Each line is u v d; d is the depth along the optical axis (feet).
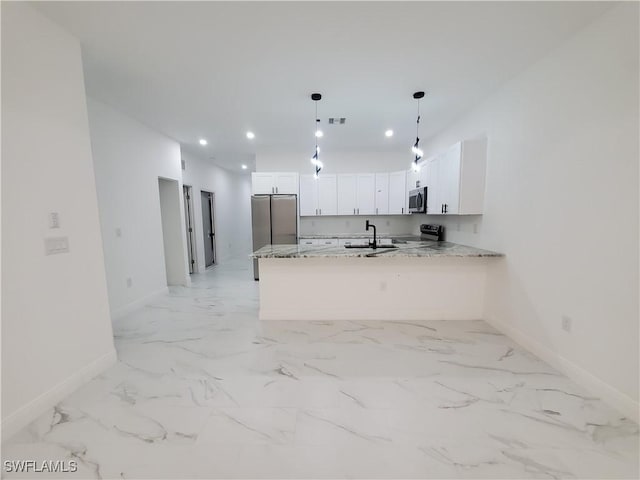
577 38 6.40
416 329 9.64
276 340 8.87
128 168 11.44
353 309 10.56
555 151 7.05
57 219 5.95
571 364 6.72
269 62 7.72
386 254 9.46
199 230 19.51
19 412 5.24
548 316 7.38
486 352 8.03
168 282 16.01
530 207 7.95
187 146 16.60
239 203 28.14
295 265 10.39
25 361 5.35
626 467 4.45
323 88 9.25
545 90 7.35
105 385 6.54
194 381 6.72
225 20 6.03
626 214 5.45
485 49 7.14
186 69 8.02
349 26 6.29
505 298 9.15
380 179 17.35
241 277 18.08
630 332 5.43
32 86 5.50
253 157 19.77
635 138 5.26
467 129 11.28
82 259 6.52
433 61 7.70
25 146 5.37
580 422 5.37
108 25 6.10
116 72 8.11
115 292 10.69
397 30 6.41
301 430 5.23
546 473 4.37
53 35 5.91
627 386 5.50
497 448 4.82
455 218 12.67
